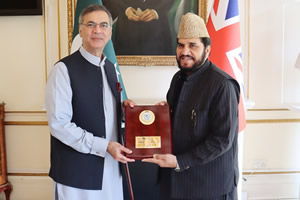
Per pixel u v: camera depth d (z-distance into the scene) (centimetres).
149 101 258
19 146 270
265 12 256
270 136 269
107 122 147
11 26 259
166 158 133
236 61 209
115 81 154
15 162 272
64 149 141
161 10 250
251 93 263
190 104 139
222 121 132
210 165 138
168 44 253
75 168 139
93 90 142
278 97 264
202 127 136
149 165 234
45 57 260
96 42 139
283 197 273
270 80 262
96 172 141
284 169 272
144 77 259
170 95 159
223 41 208
